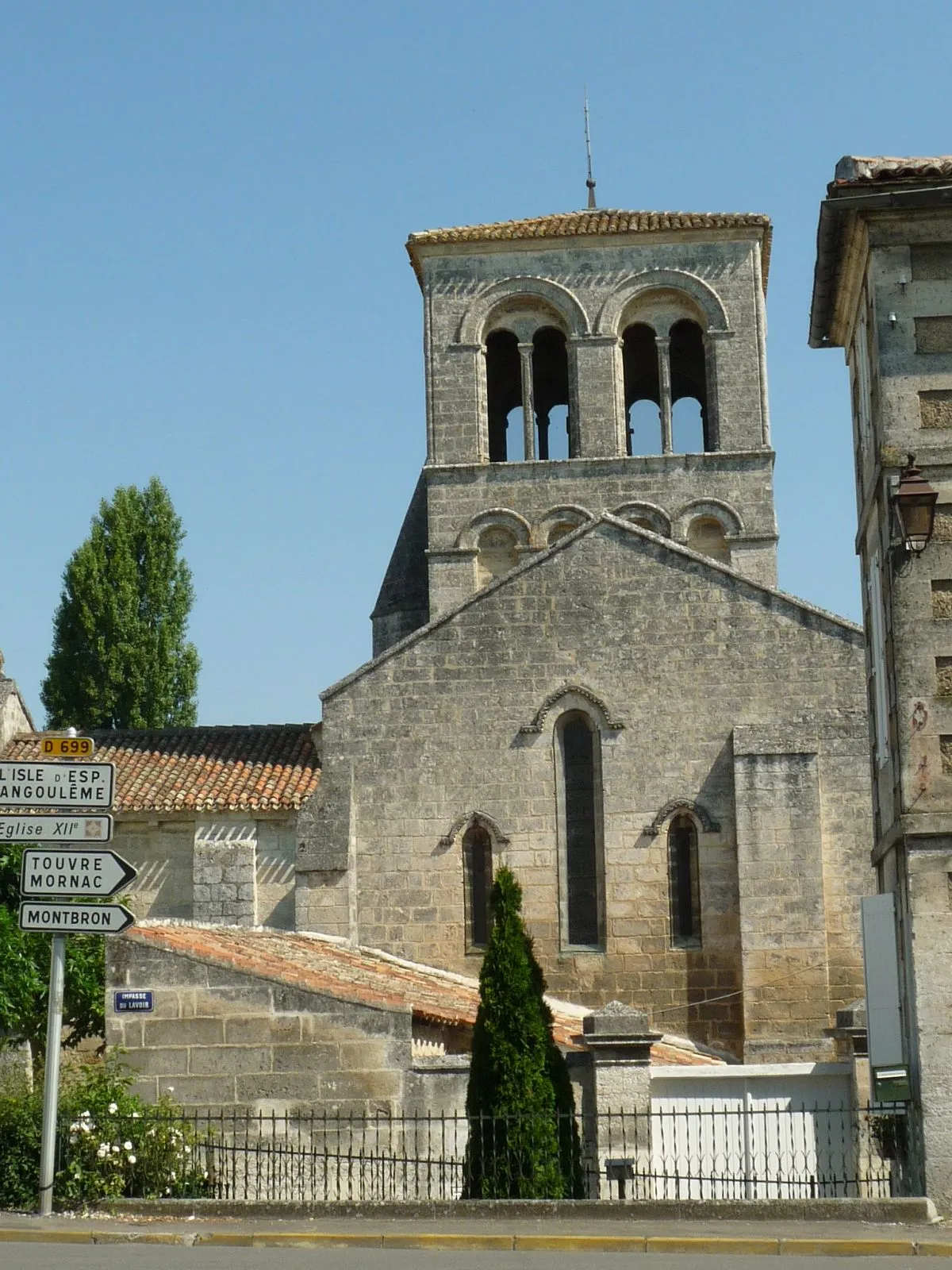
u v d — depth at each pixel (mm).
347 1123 30609
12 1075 33438
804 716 45094
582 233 57281
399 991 35781
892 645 25828
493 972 29500
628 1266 20406
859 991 43688
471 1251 22391
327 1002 31047
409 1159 29953
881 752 27969
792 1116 31219
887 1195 30875
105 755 49469
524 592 46406
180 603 73938
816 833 44219
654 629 45938
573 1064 31875
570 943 45094
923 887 24891
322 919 44812
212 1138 28344
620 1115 28250
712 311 56781
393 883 45469
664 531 55375
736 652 45562
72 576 73000
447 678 46219
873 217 26484
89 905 24859
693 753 45344
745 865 44188
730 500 55406
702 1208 24094
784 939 43812
